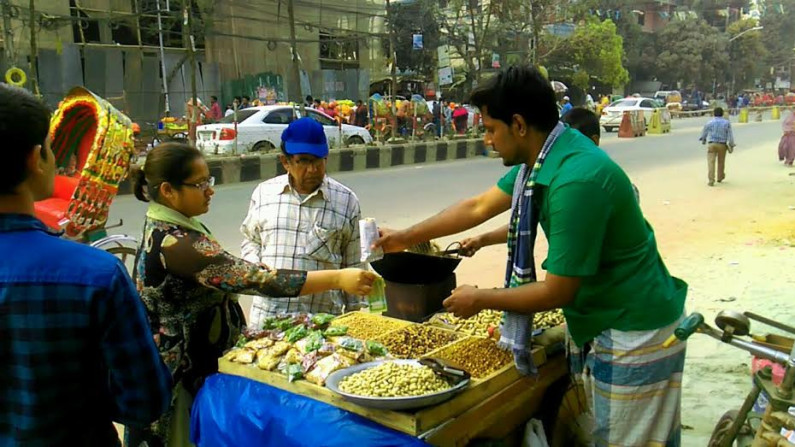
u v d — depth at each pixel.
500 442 2.40
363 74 24.83
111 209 9.73
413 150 16.97
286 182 3.14
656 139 23.97
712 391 3.93
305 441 2.05
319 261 3.08
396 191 11.70
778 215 9.52
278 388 2.28
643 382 2.21
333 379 2.16
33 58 12.52
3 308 1.41
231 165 12.84
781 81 68.88
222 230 8.29
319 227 3.06
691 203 10.66
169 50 20.94
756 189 12.02
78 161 5.68
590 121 3.30
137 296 1.54
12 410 1.46
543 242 7.73
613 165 2.10
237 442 2.21
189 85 20.80
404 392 2.03
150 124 18.27
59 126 5.35
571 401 2.76
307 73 23.81
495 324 2.86
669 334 2.23
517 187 2.36
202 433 2.32
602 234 2.06
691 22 51.72
